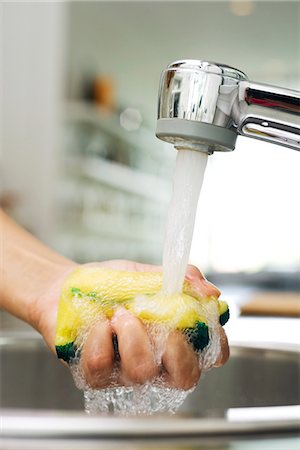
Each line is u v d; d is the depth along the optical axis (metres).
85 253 3.52
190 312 0.51
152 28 3.94
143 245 4.27
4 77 3.21
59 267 0.68
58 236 3.20
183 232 0.51
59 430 0.40
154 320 0.51
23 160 3.18
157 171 4.37
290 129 0.50
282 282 3.49
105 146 3.69
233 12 3.76
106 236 3.76
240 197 4.25
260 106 0.49
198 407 0.78
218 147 0.49
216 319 0.53
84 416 0.41
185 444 0.40
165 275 0.52
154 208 4.38
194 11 3.75
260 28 3.85
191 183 0.50
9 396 0.80
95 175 3.55
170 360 0.50
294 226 4.20
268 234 4.22
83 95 3.59
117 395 0.53
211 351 0.52
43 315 0.64
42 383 0.80
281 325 1.04
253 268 4.17
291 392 0.77
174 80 0.49
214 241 4.26
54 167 3.17
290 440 0.41
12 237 0.72
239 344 0.80
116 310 0.52
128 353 0.50
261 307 1.96
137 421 0.41
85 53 3.65
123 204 3.95
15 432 0.40
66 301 0.53
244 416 0.43
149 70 4.14
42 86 3.20
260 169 4.24
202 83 0.48
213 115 0.48
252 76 4.18
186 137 0.48
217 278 3.57
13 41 3.21
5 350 0.81
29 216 3.14
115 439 0.40
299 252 4.18
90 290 0.53
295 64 4.08
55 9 3.20
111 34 3.87
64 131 3.34
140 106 4.11
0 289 0.68
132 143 3.99
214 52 4.12
